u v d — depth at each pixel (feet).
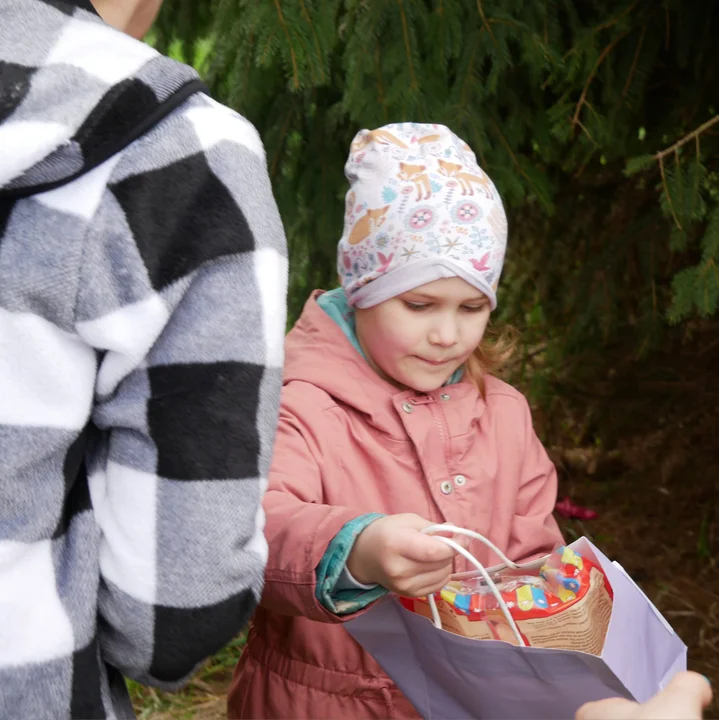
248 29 7.25
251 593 2.89
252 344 2.77
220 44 8.02
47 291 2.55
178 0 8.82
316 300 5.49
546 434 11.77
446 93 7.54
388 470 4.95
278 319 2.84
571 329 9.57
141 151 2.66
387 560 3.76
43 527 2.65
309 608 4.04
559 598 3.91
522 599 3.90
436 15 7.35
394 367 5.01
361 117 7.36
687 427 10.37
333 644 4.87
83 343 2.66
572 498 10.87
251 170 2.84
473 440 5.17
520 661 3.60
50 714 2.64
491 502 5.14
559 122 7.57
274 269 2.84
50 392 2.60
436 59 7.42
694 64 8.31
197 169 2.72
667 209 7.18
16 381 2.58
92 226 2.59
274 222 2.90
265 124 8.55
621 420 10.41
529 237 10.43
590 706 3.13
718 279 6.91
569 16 7.90
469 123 7.50
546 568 4.10
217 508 2.71
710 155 7.93
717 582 9.56
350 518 4.05
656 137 8.48
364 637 4.14
